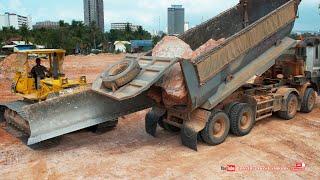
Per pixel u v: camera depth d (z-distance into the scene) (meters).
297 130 10.30
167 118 9.78
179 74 8.44
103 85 8.71
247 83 11.00
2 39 63.66
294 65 11.95
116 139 9.87
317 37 12.38
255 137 9.68
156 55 9.46
